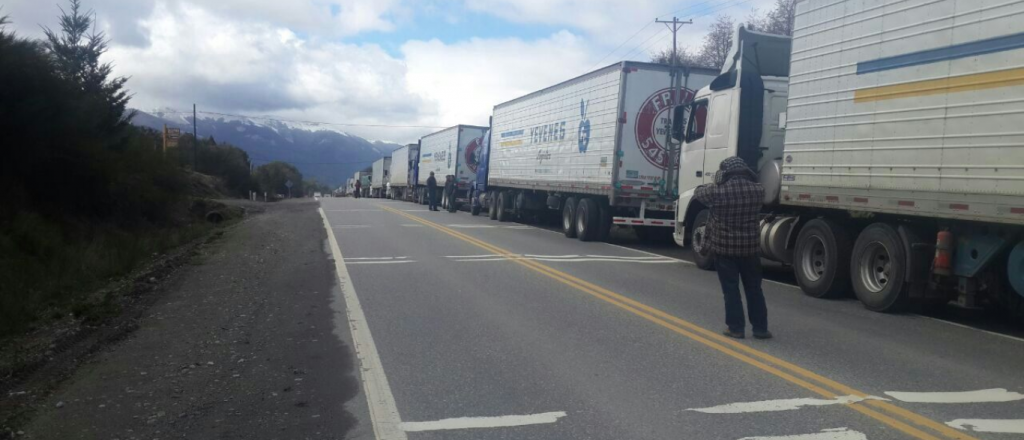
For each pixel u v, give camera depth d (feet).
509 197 90.22
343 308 31.94
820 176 33.86
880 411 18.39
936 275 29.53
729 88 43.01
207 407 19.06
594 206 63.21
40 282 35.22
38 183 48.83
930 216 28.04
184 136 198.18
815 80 34.17
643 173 58.85
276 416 18.35
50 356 24.18
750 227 26.04
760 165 42.14
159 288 37.68
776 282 41.47
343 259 48.44
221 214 87.97
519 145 83.66
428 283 38.52
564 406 18.94
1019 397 19.69
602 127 61.05
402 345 25.35
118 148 64.08
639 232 66.13
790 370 22.12
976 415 18.17
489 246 56.80
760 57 43.88
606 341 25.77
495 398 19.61
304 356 24.00
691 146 47.03
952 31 27.04
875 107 30.58
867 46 31.04
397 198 201.57
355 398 19.71
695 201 46.70
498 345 25.27
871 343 25.86
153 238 57.00
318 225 79.25
